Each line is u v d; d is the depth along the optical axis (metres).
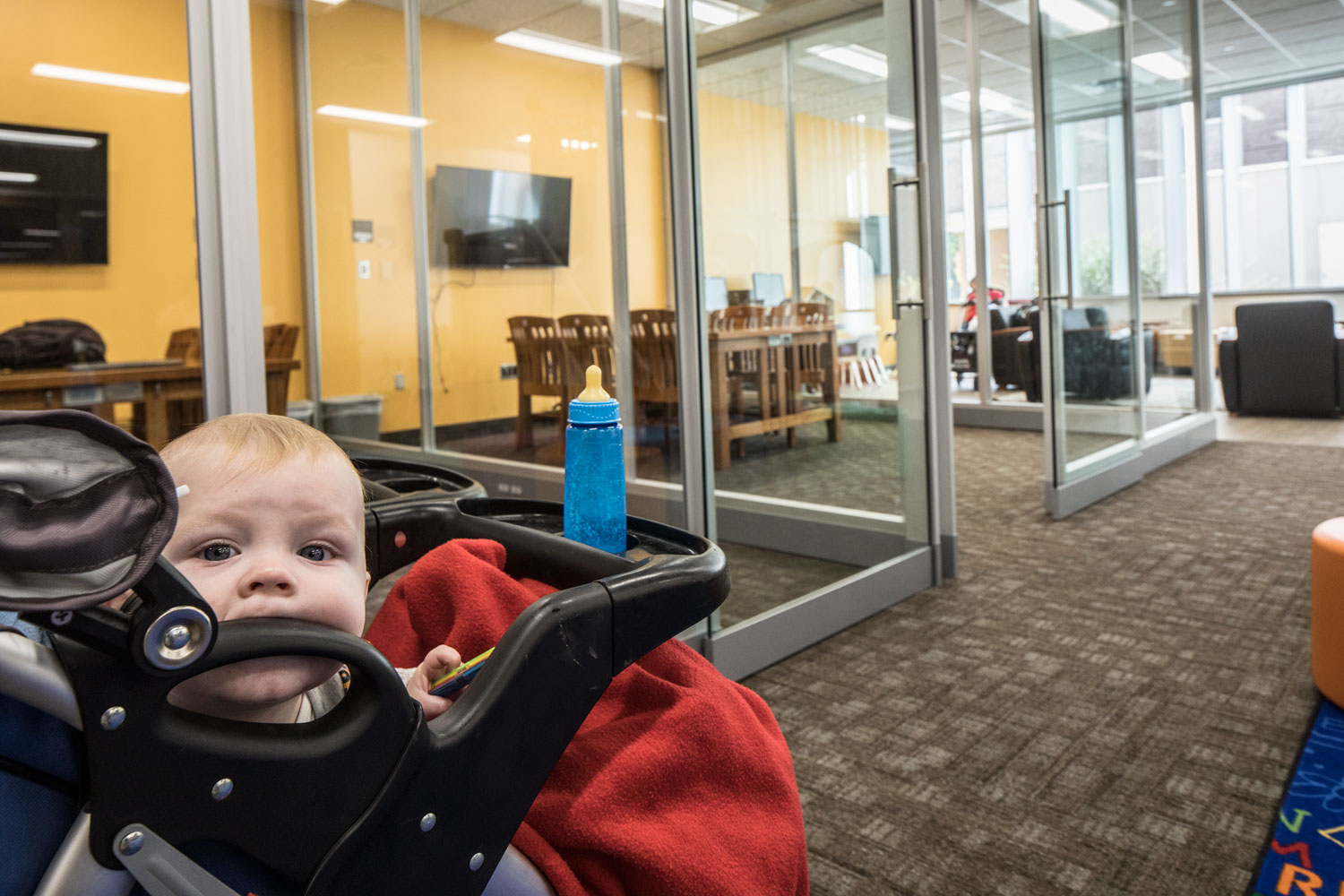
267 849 0.48
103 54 2.78
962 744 1.99
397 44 3.74
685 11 2.35
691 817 0.73
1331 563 2.06
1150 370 5.38
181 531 0.56
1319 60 8.88
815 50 2.88
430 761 0.54
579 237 3.11
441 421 3.78
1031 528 4.01
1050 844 1.59
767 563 2.72
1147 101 5.20
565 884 0.66
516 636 0.61
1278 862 1.50
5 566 0.36
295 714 0.64
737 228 2.69
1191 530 3.84
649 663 0.88
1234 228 10.07
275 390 3.60
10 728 0.41
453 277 3.70
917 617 2.87
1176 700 2.19
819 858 1.57
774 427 2.77
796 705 2.23
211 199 1.94
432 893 0.56
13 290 2.61
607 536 0.86
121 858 0.43
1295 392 7.02
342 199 3.69
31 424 0.37
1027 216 10.76
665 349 2.63
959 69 8.68
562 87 3.13
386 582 2.80
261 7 3.44
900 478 3.11
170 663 0.42
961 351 9.38
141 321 2.81
